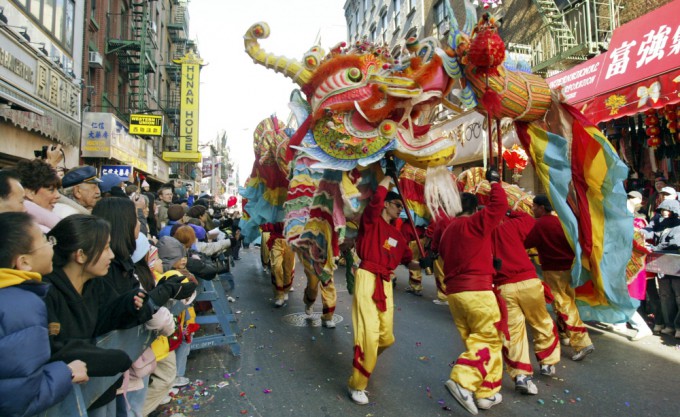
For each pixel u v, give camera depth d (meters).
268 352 5.16
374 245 4.00
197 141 24.55
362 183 4.53
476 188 6.85
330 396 3.96
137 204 5.25
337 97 4.05
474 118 12.71
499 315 3.68
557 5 11.39
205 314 6.42
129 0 20.62
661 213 5.93
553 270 4.91
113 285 2.68
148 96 23.95
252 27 4.23
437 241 4.32
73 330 2.14
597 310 5.29
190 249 5.23
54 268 2.16
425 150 3.92
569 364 4.68
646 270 5.69
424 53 3.98
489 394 3.54
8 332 1.62
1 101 8.20
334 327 6.19
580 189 4.63
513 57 4.65
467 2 4.35
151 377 3.50
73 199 4.14
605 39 9.89
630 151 8.82
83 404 1.94
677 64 6.88
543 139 4.47
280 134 7.66
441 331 5.88
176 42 33.44
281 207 7.64
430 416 3.57
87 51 14.63
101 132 13.91
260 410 3.69
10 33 8.87
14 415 1.58
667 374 4.37
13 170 2.57
